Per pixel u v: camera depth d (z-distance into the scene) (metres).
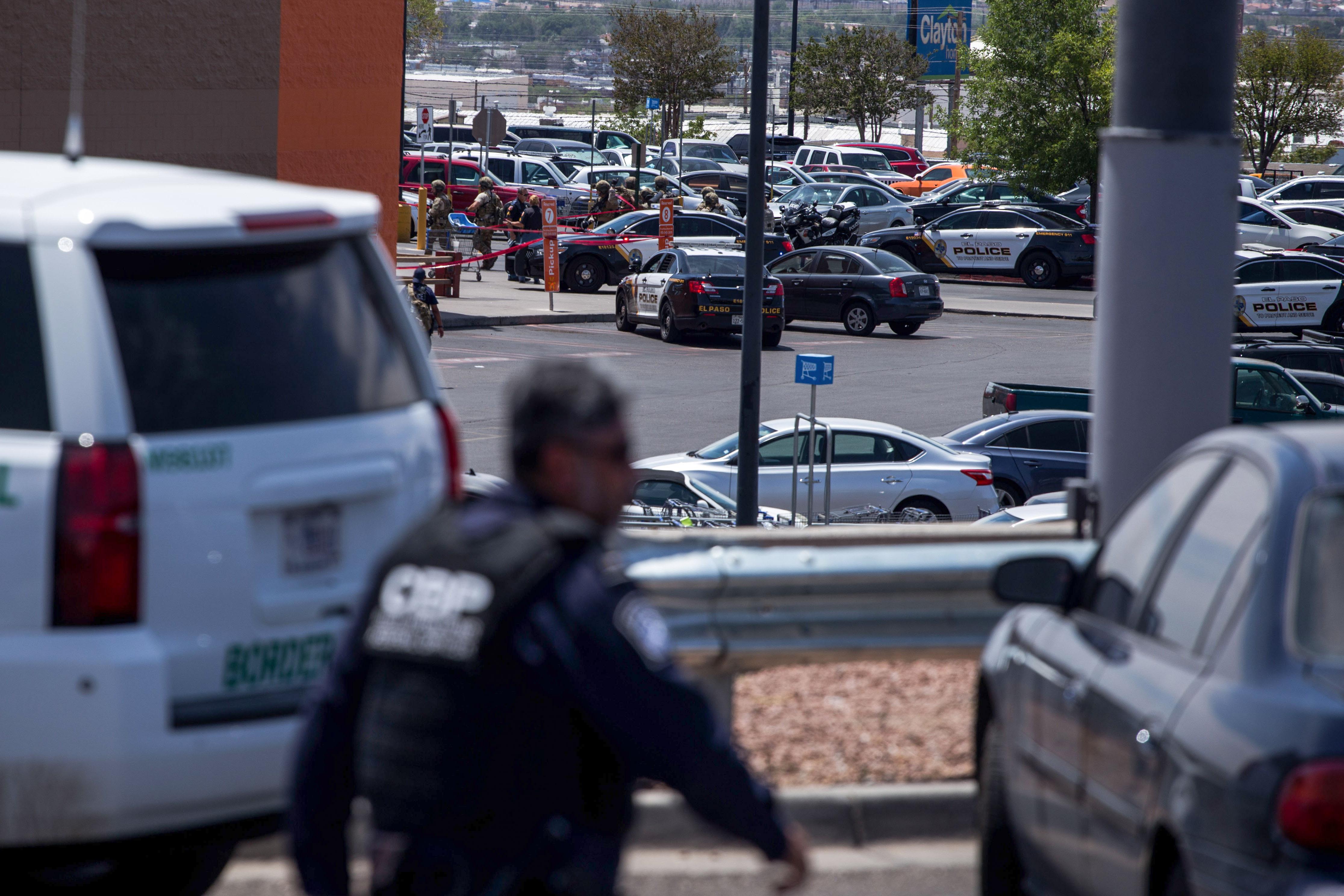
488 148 150.62
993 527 28.86
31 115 62.31
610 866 9.95
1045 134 174.12
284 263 17.27
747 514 52.66
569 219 165.25
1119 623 16.73
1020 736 18.30
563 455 10.01
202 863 19.72
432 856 9.73
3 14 61.31
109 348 15.73
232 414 16.28
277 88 70.81
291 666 16.58
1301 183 185.75
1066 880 17.00
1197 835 13.09
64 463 15.33
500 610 9.57
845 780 23.28
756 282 52.06
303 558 16.72
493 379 94.81
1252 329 125.31
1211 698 13.55
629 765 9.79
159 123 66.38
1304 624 13.27
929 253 165.25
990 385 79.62
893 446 67.75
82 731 15.12
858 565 23.27
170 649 15.67
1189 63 25.31
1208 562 15.15
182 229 16.25
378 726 9.88
